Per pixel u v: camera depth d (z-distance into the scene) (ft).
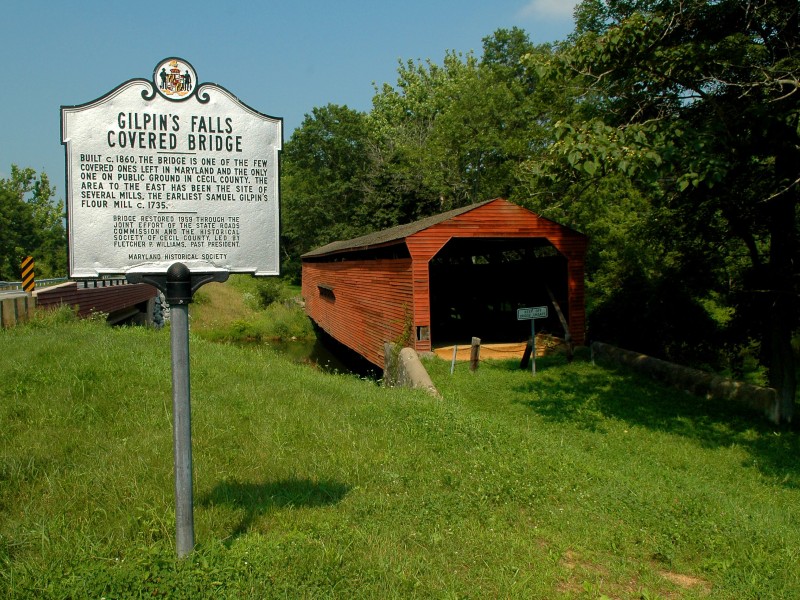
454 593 11.63
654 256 56.18
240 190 13.39
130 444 18.10
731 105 32.07
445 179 114.21
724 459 27.37
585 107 40.34
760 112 29.07
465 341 61.98
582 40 33.45
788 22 31.68
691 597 12.93
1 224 130.72
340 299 82.48
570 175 32.45
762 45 31.71
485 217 51.01
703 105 33.55
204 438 19.42
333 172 183.83
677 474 24.21
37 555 11.84
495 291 69.00
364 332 68.03
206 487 15.46
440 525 14.84
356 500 15.74
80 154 12.64
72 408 20.83
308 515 14.53
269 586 11.19
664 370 41.86
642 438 30.14
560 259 55.16
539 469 19.86
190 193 13.12
